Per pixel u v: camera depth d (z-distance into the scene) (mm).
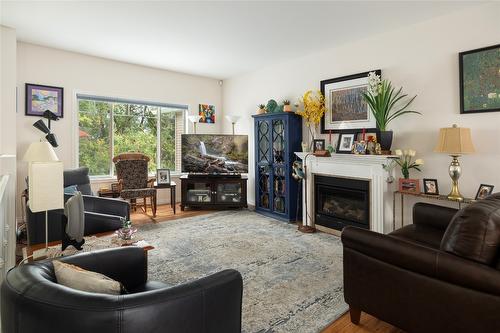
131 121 5387
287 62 4934
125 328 961
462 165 3086
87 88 4691
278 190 4855
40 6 3016
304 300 2244
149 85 5355
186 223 4410
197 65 5207
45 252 1989
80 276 1191
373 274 1792
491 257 1417
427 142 3334
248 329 1887
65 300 971
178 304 1071
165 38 3906
